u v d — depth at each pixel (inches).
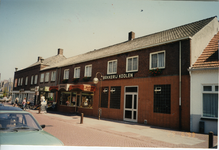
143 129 438.9
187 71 447.8
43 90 1020.5
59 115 708.7
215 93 406.3
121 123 528.4
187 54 454.3
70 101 858.8
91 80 749.9
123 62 623.2
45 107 816.9
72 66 894.4
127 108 579.5
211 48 499.8
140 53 570.9
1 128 183.5
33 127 201.5
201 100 419.8
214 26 589.3
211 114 408.8
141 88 546.9
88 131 399.9
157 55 526.0
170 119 462.6
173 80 474.0
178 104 453.4
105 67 692.7
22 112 214.7
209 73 416.8
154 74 511.5
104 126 468.8
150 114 509.0
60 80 983.6
